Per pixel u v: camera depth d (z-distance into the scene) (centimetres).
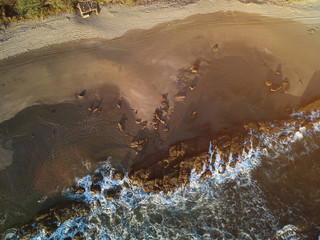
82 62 1303
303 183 1277
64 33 1307
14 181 1221
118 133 1280
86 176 1242
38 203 1212
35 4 1266
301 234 1197
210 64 1354
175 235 1198
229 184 1260
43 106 1272
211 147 1270
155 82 1318
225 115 1325
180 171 1223
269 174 1284
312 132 1347
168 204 1228
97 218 1206
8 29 1280
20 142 1244
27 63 1275
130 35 1340
